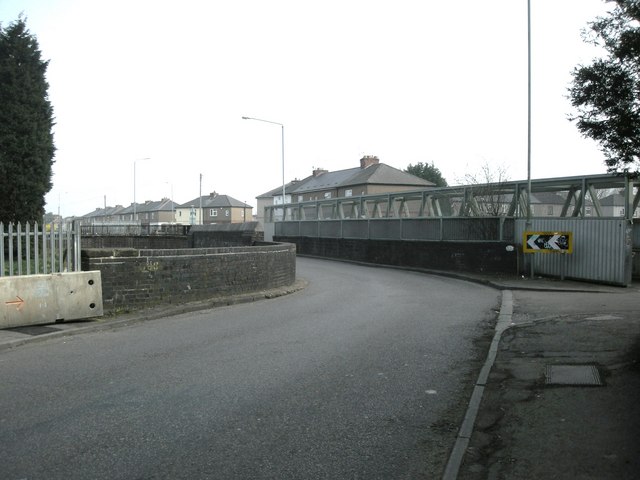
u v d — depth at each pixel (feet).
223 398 19.26
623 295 48.24
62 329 31.45
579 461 13.23
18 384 21.07
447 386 20.80
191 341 29.50
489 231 73.82
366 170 219.20
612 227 56.39
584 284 58.23
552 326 30.78
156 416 17.40
